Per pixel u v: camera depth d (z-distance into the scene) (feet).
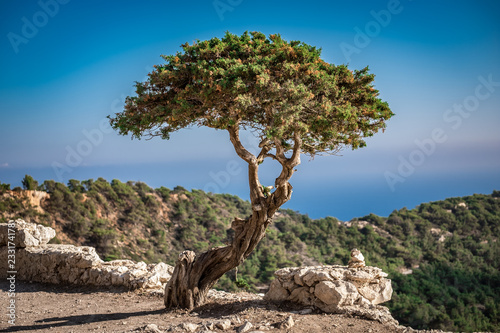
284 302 38.37
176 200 268.00
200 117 35.29
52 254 57.82
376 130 37.50
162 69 36.04
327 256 250.98
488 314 176.45
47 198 205.46
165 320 36.52
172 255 222.89
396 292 196.03
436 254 238.68
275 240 252.62
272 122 33.09
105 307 44.32
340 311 34.81
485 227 266.16
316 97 34.14
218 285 185.98
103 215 224.53
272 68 33.19
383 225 286.25
